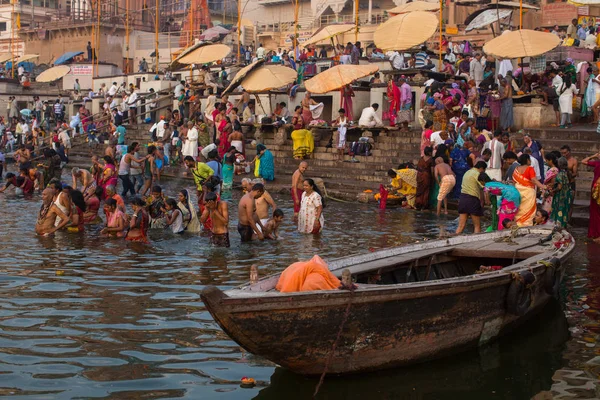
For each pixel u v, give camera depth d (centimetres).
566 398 563
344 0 4662
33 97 4128
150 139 2819
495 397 565
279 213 1201
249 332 530
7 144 3222
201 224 1305
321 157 2139
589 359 651
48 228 1209
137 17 5188
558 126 1909
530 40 1869
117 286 859
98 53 4588
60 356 625
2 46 5578
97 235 1198
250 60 3325
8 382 566
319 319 548
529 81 2091
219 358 632
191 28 3844
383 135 2088
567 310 802
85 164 2698
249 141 2406
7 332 684
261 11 5291
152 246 1113
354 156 2050
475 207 1230
